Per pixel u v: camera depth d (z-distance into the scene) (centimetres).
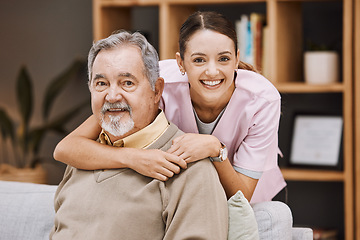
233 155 230
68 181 201
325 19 368
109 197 188
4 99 427
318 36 370
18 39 423
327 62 341
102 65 188
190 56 193
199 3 345
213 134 227
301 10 365
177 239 176
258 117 219
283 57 348
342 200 374
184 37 195
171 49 353
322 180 366
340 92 369
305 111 362
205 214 177
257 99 219
